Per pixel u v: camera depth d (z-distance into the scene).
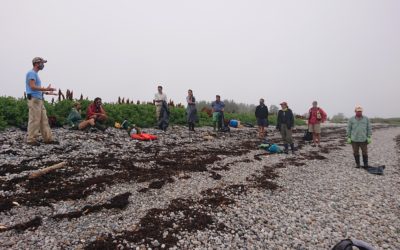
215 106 22.61
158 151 13.38
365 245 5.23
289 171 11.71
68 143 12.70
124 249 5.27
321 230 6.52
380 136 30.31
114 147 13.16
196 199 7.88
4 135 12.90
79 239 5.52
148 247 5.41
